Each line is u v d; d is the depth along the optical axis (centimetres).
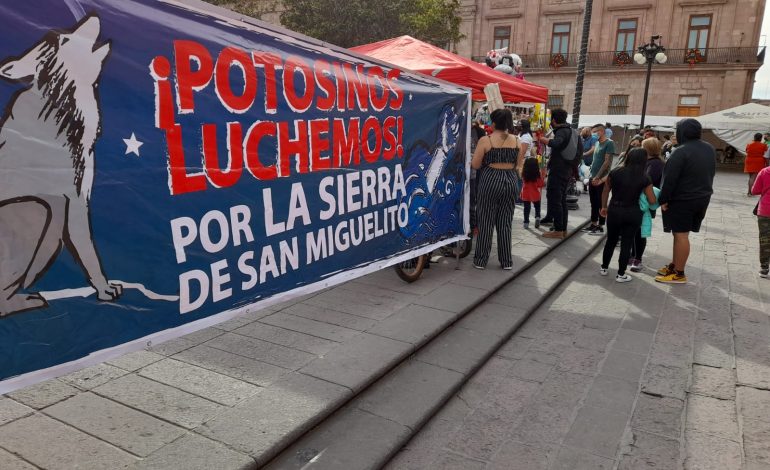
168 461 225
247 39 241
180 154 212
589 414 304
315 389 293
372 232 365
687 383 342
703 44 2517
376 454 251
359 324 393
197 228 222
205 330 373
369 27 1705
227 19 230
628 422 296
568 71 2744
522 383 342
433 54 646
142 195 198
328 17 1706
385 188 377
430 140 441
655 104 2628
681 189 541
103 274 188
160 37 200
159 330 210
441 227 484
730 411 309
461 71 601
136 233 197
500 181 521
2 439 238
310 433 266
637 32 2617
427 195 446
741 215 1041
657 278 572
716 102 2512
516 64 944
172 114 207
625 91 2673
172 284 214
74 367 182
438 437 280
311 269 299
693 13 2503
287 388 293
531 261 593
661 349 396
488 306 464
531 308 463
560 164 684
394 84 377
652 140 670
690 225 549
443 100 458
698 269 621
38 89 163
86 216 181
